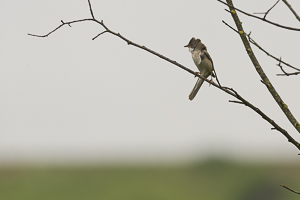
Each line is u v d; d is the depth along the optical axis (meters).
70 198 24.50
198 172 28.39
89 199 24.06
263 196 23.19
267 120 4.36
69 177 28.94
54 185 26.67
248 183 24.39
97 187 26.33
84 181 27.88
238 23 4.53
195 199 23.45
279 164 28.83
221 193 24.34
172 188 25.88
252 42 4.11
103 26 4.75
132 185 26.61
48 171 30.67
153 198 24.08
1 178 28.30
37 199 24.14
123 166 34.06
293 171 26.52
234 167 28.30
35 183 27.12
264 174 25.80
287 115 4.36
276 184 23.53
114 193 25.39
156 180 28.09
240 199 23.14
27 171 30.30
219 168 27.94
